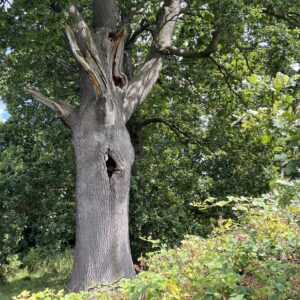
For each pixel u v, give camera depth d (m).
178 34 14.81
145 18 14.30
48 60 13.39
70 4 10.20
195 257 4.12
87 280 9.89
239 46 13.20
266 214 4.45
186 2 13.27
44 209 17.38
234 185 15.58
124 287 3.94
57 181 16.38
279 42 12.80
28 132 17.36
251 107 4.79
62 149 15.93
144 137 16.42
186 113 16.14
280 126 3.50
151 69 12.05
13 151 17.77
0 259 19.16
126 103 11.20
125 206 10.42
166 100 15.81
